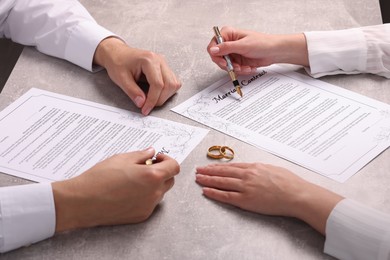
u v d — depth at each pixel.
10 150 1.11
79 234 0.96
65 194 0.97
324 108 1.19
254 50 1.29
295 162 1.07
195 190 1.02
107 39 1.35
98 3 1.58
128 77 1.26
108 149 1.11
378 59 1.29
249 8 1.53
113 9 1.55
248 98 1.23
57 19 1.39
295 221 0.97
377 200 0.99
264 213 0.98
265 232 0.95
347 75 1.30
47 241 0.96
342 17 1.47
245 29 1.44
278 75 1.30
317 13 1.49
